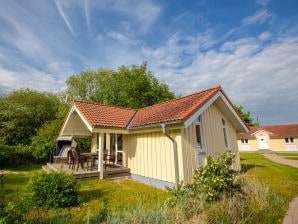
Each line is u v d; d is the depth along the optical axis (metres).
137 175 10.55
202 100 9.10
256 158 24.03
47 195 6.02
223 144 11.16
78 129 14.43
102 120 10.55
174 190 6.29
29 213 4.98
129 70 29.83
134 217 4.47
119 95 29.02
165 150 9.02
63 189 6.31
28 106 28.75
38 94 33.62
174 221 4.53
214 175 6.00
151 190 8.48
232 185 6.16
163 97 29.47
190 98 10.76
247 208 5.40
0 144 16.11
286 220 5.00
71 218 5.00
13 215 3.65
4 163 15.90
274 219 5.01
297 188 8.40
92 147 15.02
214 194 5.59
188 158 8.52
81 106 11.55
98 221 4.68
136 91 27.61
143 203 6.63
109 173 10.46
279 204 6.02
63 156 15.05
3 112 23.75
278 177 10.77
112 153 12.42
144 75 28.97
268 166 15.54
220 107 11.45
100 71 37.53
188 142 8.72
